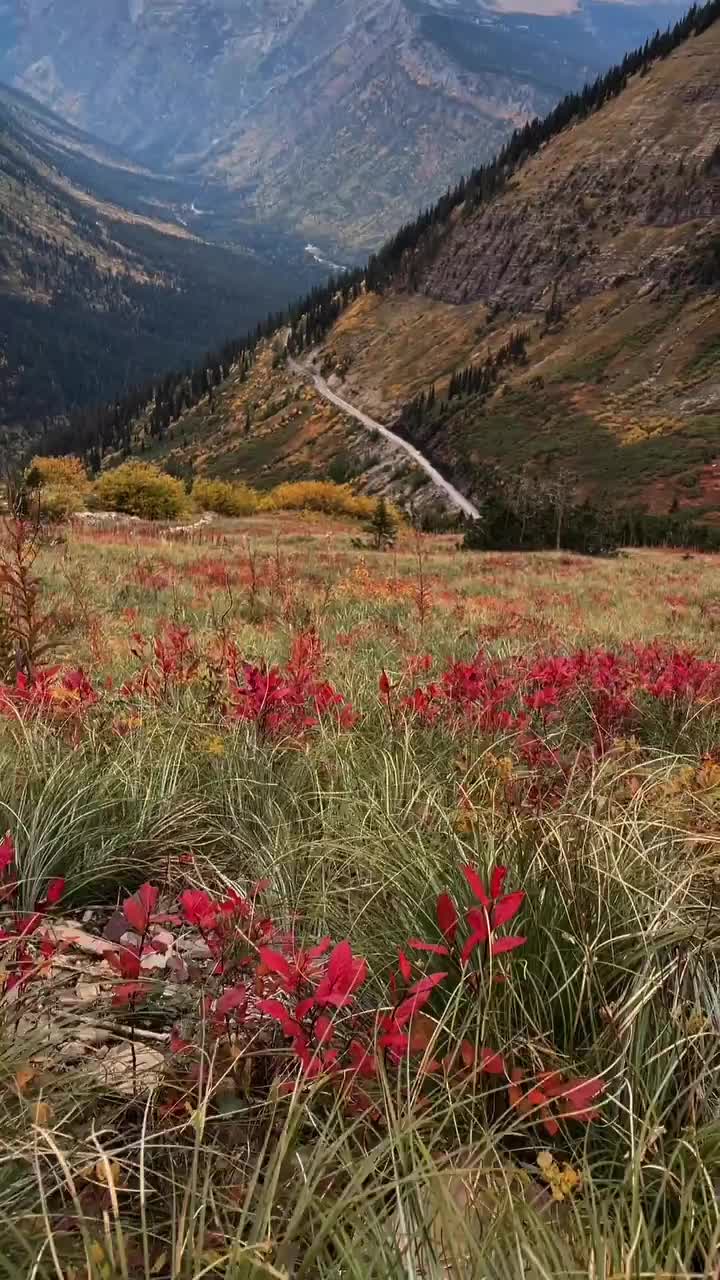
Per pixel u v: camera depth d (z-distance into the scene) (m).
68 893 3.04
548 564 35.56
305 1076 1.74
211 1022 2.07
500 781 3.44
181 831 3.58
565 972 2.16
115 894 3.29
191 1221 1.42
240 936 2.38
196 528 42.34
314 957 2.09
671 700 5.75
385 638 8.94
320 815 3.39
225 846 3.59
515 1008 2.18
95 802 3.42
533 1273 1.38
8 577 5.68
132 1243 1.61
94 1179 1.68
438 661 7.45
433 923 2.41
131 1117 2.00
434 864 2.64
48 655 6.79
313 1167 1.53
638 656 7.20
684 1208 1.51
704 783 3.59
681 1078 1.99
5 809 3.29
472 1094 1.92
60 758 3.84
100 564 17.83
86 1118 1.91
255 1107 1.95
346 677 6.07
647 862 2.70
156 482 60.28
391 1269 1.36
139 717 4.67
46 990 2.22
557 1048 2.14
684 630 13.40
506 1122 1.96
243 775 4.01
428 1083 2.02
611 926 2.41
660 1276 1.32
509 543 53.78
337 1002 1.87
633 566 37.62
